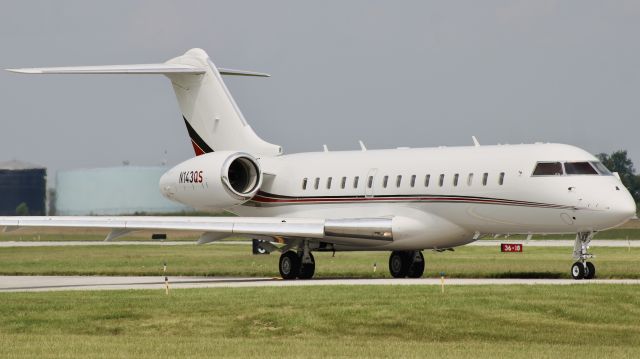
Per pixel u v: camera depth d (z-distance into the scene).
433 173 99.81
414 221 100.19
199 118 116.19
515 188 94.50
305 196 108.94
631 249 161.25
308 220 98.81
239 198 105.50
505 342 60.75
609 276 97.94
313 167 109.50
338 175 106.94
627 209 90.06
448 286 80.44
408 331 63.88
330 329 64.69
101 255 154.50
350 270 116.88
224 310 69.44
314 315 67.31
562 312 67.50
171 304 72.12
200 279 105.38
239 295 76.56
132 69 109.69
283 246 102.69
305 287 82.12
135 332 65.00
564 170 92.94
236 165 108.88
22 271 119.62
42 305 72.94
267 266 126.00
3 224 94.81
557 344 59.78
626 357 53.94
